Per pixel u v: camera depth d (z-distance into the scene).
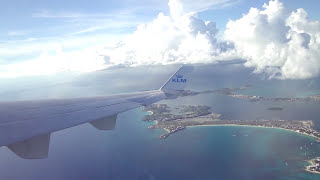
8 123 14.83
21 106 18.36
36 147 14.16
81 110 18.97
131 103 21.66
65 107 19.27
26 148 14.01
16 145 13.98
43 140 14.59
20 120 15.52
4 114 16.17
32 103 19.50
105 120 18.83
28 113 16.95
